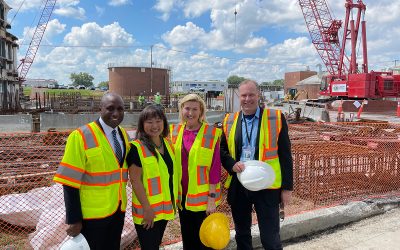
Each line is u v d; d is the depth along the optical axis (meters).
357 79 34.28
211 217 3.51
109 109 2.98
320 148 7.39
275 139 3.64
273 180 3.51
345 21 42.22
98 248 3.09
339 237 5.07
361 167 6.84
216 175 3.57
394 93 34.22
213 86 96.69
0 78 33.06
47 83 118.56
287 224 4.95
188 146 3.52
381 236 5.07
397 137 8.34
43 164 7.18
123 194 3.21
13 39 37.94
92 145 2.94
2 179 5.94
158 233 3.33
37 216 4.85
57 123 21.03
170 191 3.38
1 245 4.59
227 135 3.84
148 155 3.23
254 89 3.63
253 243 4.62
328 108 34.16
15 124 18.61
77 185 2.88
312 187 6.43
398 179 7.10
